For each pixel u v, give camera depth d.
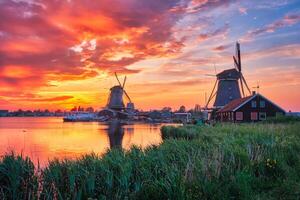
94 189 9.83
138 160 11.48
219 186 9.59
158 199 9.07
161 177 10.05
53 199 9.91
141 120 151.50
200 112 118.44
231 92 83.38
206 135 25.89
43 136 58.91
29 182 10.16
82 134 65.62
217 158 11.52
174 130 41.88
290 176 10.89
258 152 12.85
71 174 10.03
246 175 10.23
